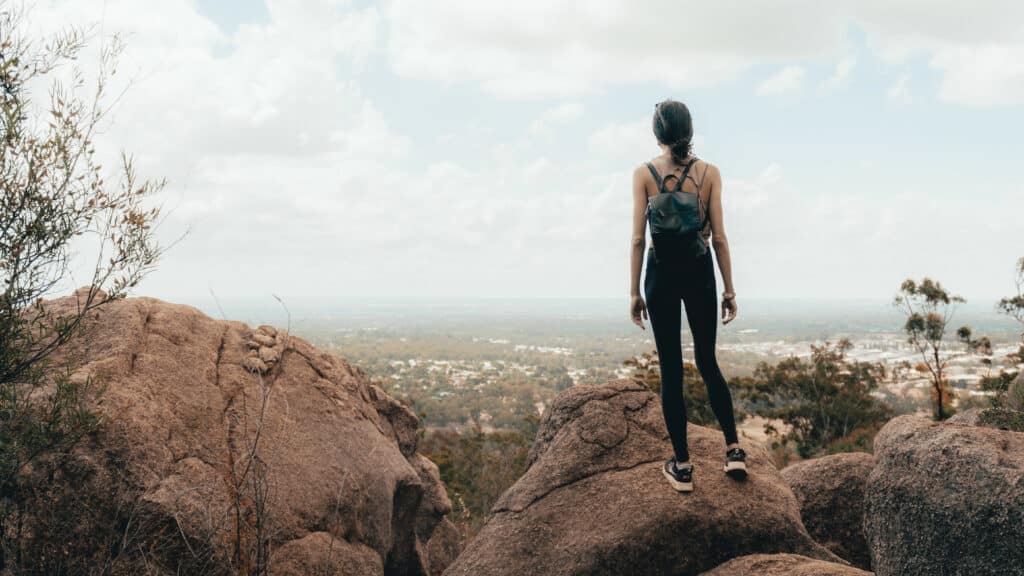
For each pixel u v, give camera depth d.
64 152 2.81
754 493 3.05
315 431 3.90
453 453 21.11
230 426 3.54
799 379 22.33
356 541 3.65
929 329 20.73
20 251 2.69
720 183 2.91
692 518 2.89
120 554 2.60
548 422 3.93
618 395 3.85
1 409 2.73
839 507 4.79
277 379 4.11
